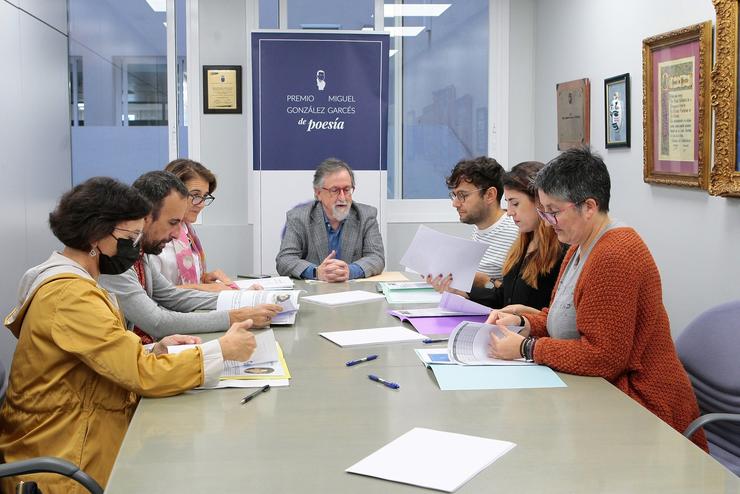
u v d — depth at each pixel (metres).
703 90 3.53
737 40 3.27
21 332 1.95
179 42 5.61
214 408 1.76
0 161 4.05
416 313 2.77
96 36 5.55
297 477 1.37
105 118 5.64
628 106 4.36
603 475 1.37
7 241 4.16
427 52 5.89
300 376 2.02
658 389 2.02
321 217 3.95
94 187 1.97
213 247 5.63
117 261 2.03
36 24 4.68
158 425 1.65
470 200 3.39
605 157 4.72
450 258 2.92
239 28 5.55
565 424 1.63
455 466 1.40
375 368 2.09
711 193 3.45
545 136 5.67
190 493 1.31
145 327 2.50
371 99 5.21
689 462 1.43
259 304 2.60
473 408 1.74
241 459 1.46
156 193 2.53
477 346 2.19
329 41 5.15
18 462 1.68
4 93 4.11
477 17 5.89
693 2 3.67
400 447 1.50
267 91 5.15
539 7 5.72
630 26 4.32
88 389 1.93
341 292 3.30
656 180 4.02
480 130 5.98
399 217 5.95
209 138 5.61
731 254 3.44
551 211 2.09
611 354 1.97
